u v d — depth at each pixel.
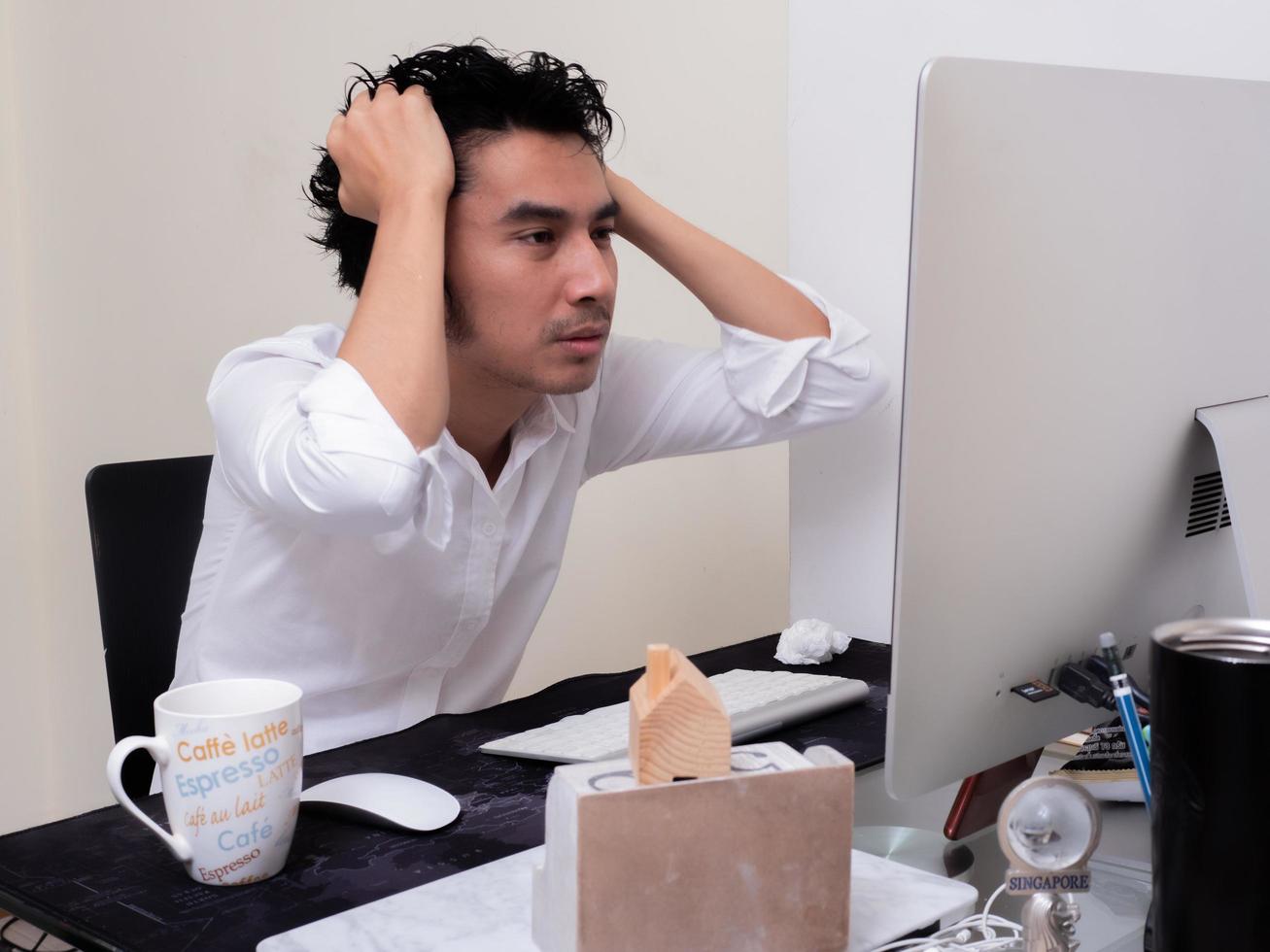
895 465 1.42
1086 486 0.75
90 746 2.25
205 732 0.73
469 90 1.15
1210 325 0.80
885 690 1.18
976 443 0.68
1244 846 0.50
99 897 0.74
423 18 2.30
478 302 1.18
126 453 2.22
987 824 0.84
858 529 1.46
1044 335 0.70
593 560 2.43
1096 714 0.83
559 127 1.16
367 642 1.34
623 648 2.51
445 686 1.50
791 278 1.49
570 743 0.96
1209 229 0.79
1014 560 0.72
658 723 0.57
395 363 1.05
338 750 1.03
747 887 0.58
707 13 2.43
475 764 0.99
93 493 1.36
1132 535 0.80
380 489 1.03
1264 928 0.50
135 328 2.19
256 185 2.21
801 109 1.45
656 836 0.56
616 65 2.33
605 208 1.20
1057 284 0.70
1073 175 0.70
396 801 0.85
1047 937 0.57
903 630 0.68
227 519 1.30
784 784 0.58
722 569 2.61
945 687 0.71
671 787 0.56
